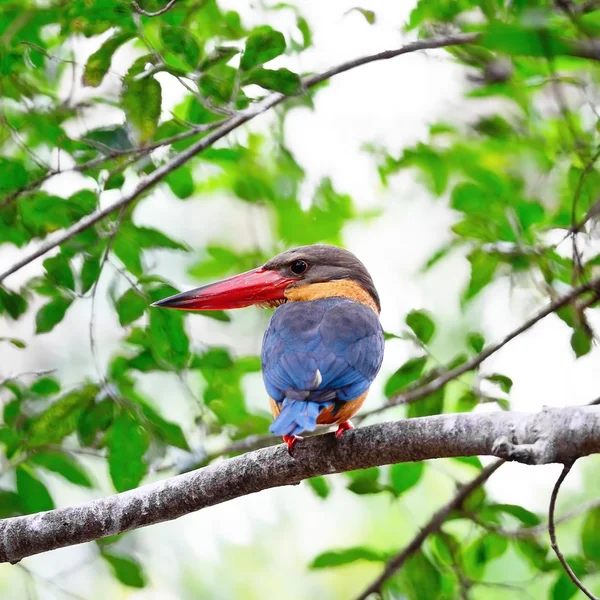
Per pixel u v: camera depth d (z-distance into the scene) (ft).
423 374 33.55
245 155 41.57
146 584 32.68
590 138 36.35
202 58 31.81
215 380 34.06
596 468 44.60
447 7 34.14
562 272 33.40
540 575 32.71
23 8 34.42
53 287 31.71
